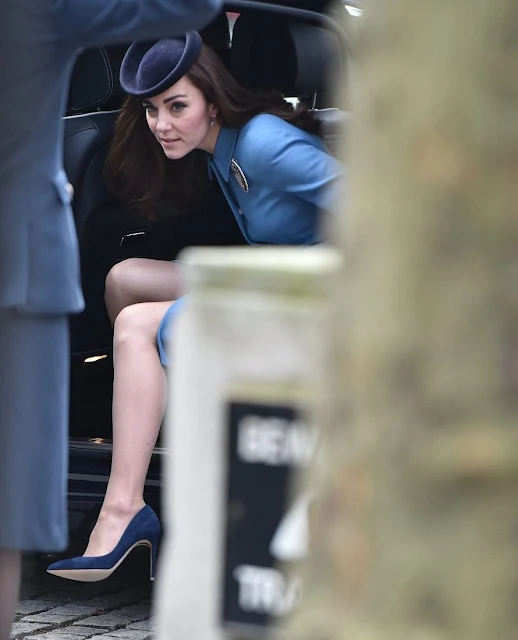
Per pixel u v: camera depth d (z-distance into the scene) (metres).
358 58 4.61
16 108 10.37
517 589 4.27
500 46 4.29
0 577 10.80
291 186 15.23
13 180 10.41
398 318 4.35
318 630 4.55
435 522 4.33
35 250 10.47
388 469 4.38
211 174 16.30
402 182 4.37
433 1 4.34
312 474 4.82
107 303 17.27
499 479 4.28
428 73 4.34
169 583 6.15
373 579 4.41
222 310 5.91
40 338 10.57
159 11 10.63
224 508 5.94
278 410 5.82
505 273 4.29
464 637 4.29
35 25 10.33
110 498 15.86
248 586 5.92
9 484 10.46
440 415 4.32
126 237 17.66
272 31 16.41
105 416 17.91
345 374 4.52
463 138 4.30
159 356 15.99
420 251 4.33
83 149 16.97
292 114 15.67
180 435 6.06
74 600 17.17
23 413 10.48
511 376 4.29
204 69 15.43
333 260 4.72
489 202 4.29
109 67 17.03
